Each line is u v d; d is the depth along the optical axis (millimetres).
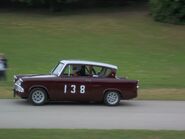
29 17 121562
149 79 77062
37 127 37219
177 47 102312
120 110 49875
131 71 83625
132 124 40312
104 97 53562
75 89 52750
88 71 53438
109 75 53969
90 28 111625
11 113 45250
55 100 52625
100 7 132125
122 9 129750
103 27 112312
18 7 133125
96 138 31984
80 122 40719
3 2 136625
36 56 93438
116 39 105375
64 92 52531
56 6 126938
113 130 35500
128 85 54000
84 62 53406
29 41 103125
